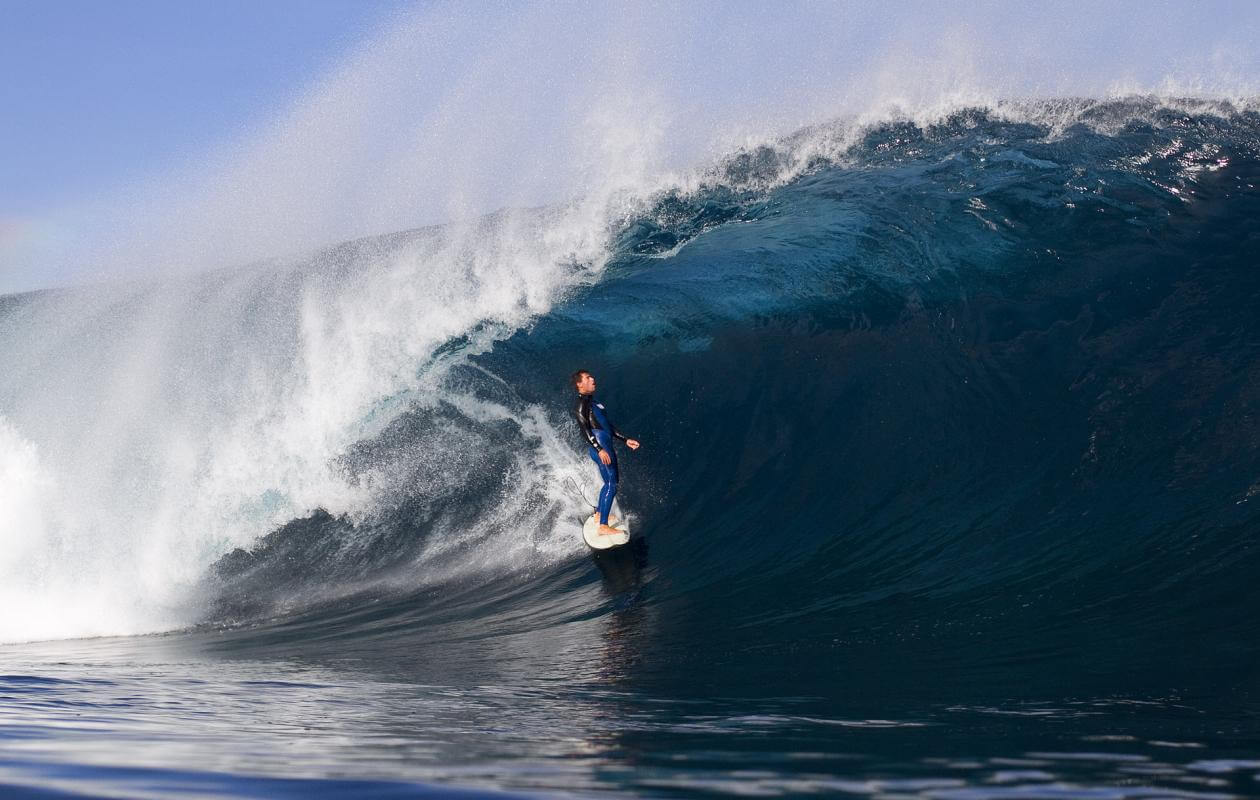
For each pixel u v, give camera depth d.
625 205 54.41
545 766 10.23
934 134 54.56
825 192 51.12
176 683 19.91
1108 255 41.25
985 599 24.50
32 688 18.88
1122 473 29.05
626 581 31.11
